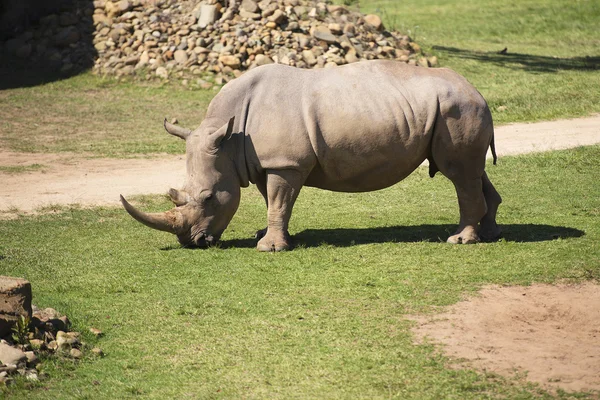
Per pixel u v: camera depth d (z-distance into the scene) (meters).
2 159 43.16
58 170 40.88
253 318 20.39
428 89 25.02
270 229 26.02
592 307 20.28
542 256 24.22
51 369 17.94
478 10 91.62
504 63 66.50
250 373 17.45
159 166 41.69
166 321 20.41
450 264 23.88
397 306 20.80
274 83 25.44
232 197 25.92
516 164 37.62
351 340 18.84
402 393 16.31
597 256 24.03
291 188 25.47
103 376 17.56
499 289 21.73
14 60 65.06
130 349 18.89
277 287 22.53
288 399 16.27
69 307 21.39
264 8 63.47
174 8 66.38
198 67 60.69
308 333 19.34
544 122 48.47
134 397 16.61
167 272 24.20
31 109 54.97
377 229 28.58
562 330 19.16
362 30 64.19
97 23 66.88
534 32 81.50
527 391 16.22
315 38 61.16
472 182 25.53
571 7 88.75
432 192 34.34
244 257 25.33
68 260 25.80
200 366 17.89
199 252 25.88
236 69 60.12
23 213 32.69
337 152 25.00
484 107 25.19
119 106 55.72
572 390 16.17
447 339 18.73
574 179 34.69
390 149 25.00
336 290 22.11
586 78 58.75
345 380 16.95
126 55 63.44
